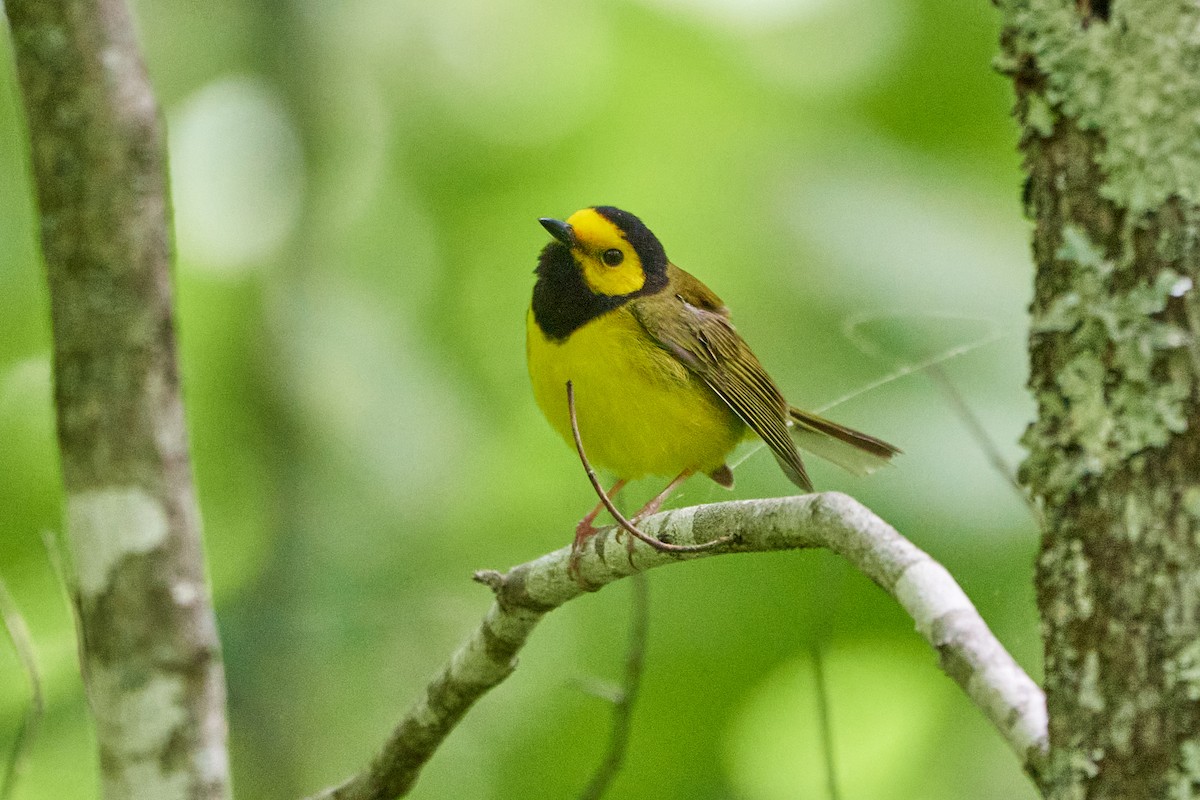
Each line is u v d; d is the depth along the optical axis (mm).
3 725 11438
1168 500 4203
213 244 14781
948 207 13164
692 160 14445
